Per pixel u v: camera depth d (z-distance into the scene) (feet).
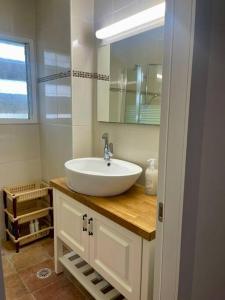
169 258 2.92
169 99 2.61
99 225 4.59
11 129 7.60
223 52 2.80
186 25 2.35
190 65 2.39
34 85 7.89
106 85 6.37
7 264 6.57
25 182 8.10
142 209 4.28
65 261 6.09
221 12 2.66
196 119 2.62
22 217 7.17
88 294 5.55
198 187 2.89
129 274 4.08
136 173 4.76
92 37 6.53
